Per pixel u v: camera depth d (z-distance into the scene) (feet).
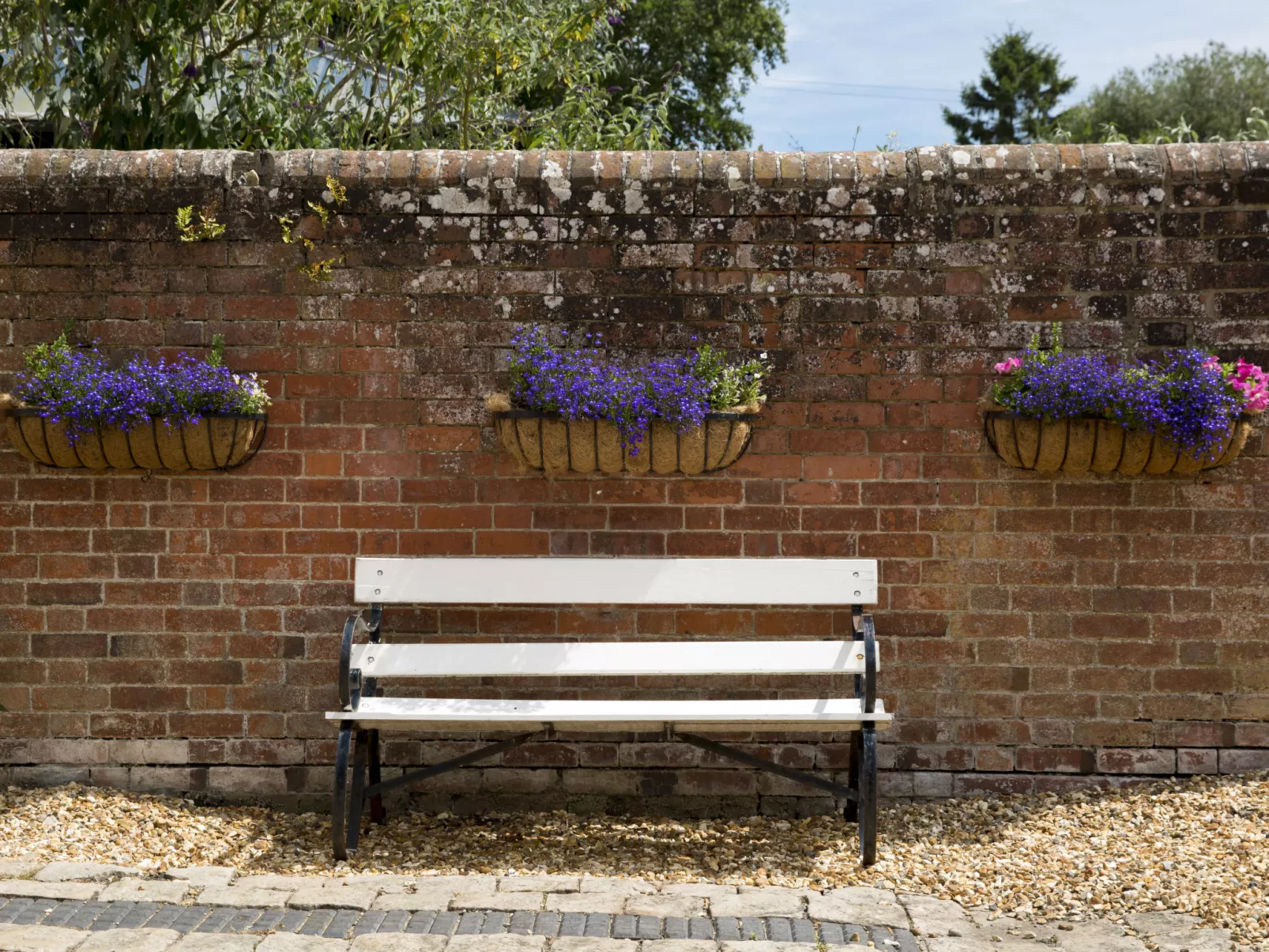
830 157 15.51
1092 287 15.17
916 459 15.34
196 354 15.46
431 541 15.47
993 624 15.39
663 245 15.30
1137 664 15.37
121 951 10.56
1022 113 151.74
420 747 15.61
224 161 15.46
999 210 15.19
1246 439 14.96
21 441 14.90
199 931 11.11
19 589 15.55
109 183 15.38
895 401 15.33
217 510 15.51
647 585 14.85
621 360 15.31
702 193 15.25
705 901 12.00
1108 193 15.14
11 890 11.94
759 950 10.76
